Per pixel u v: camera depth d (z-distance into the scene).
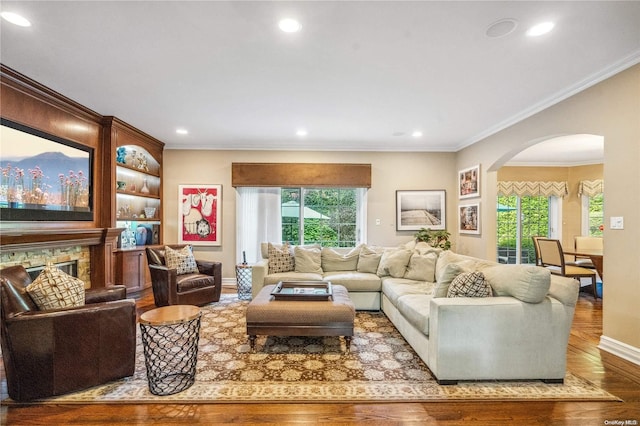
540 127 3.63
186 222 5.64
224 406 1.99
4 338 1.99
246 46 2.39
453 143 5.49
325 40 2.31
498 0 1.86
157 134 4.97
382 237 5.76
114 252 4.25
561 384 2.23
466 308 2.21
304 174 5.61
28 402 2.00
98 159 4.07
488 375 2.22
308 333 2.72
